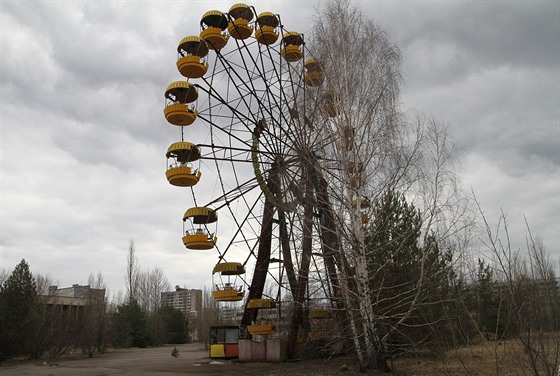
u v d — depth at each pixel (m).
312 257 22.78
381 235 22.31
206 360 34.72
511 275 8.87
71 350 54.78
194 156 27.09
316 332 27.52
